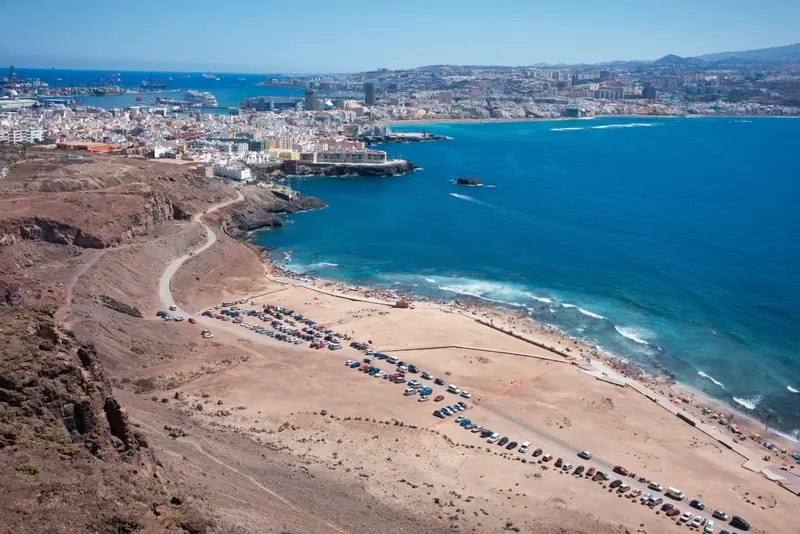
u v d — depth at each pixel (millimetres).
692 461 107250
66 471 50469
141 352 130625
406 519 76500
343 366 136625
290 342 147875
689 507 95000
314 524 66625
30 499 44969
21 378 56438
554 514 87062
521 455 105938
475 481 95000
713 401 130750
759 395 133625
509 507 87500
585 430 115188
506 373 136625
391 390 126562
